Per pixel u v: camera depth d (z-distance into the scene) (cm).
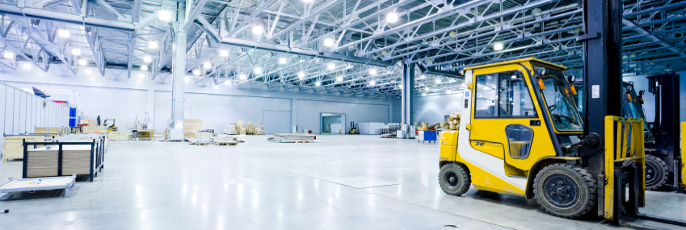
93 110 2962
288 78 3850
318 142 2234
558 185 433
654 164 645
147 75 3181
